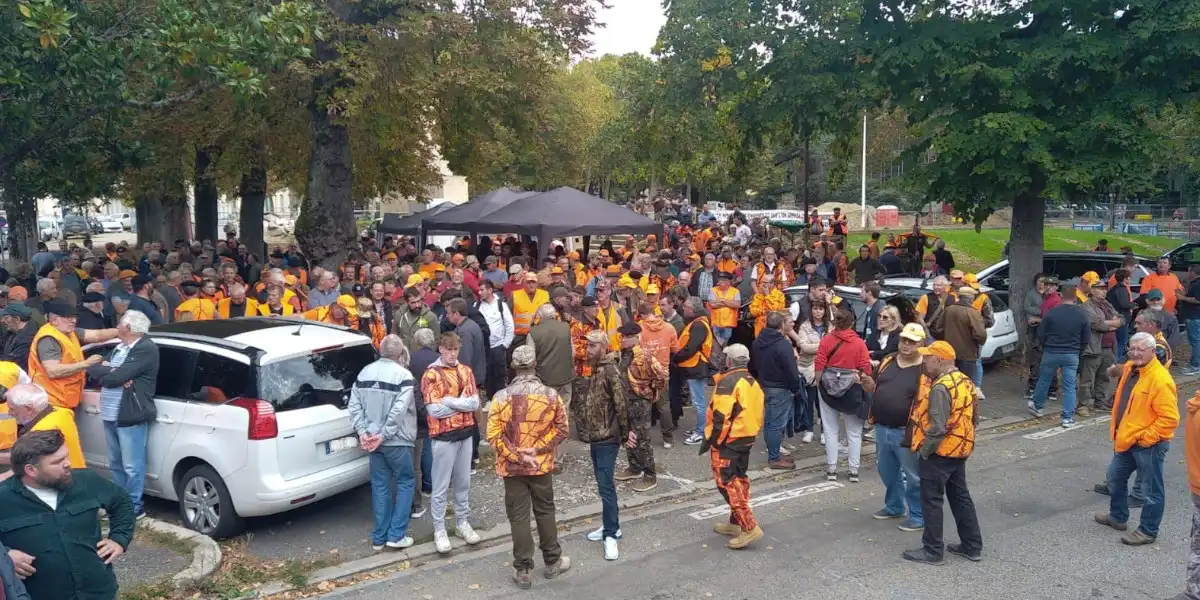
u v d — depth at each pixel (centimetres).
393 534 721
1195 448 591
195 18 1216
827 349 900
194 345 760
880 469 787
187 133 2181
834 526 779
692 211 3192
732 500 717
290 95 1864
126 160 1578
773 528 778
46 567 429
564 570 682
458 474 729
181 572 652
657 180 5703
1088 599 612
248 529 776
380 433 701
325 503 848
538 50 1947
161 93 1284
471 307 1135
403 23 1656
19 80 1088
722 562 697
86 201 3119
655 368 866
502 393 654
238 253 2066
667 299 1056
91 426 804
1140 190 1301
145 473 766
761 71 1573
